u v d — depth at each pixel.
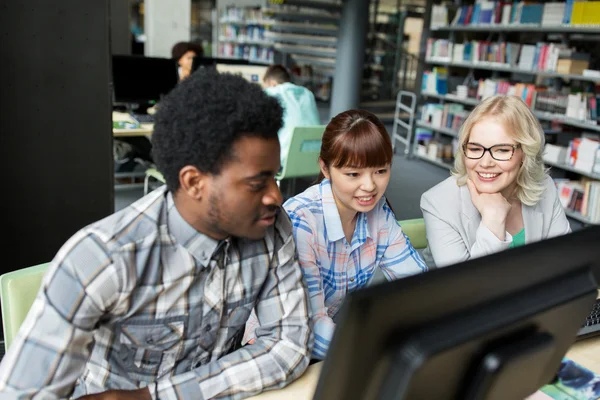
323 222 1.36
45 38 2.25
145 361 0.92
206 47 11.23
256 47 10.67
